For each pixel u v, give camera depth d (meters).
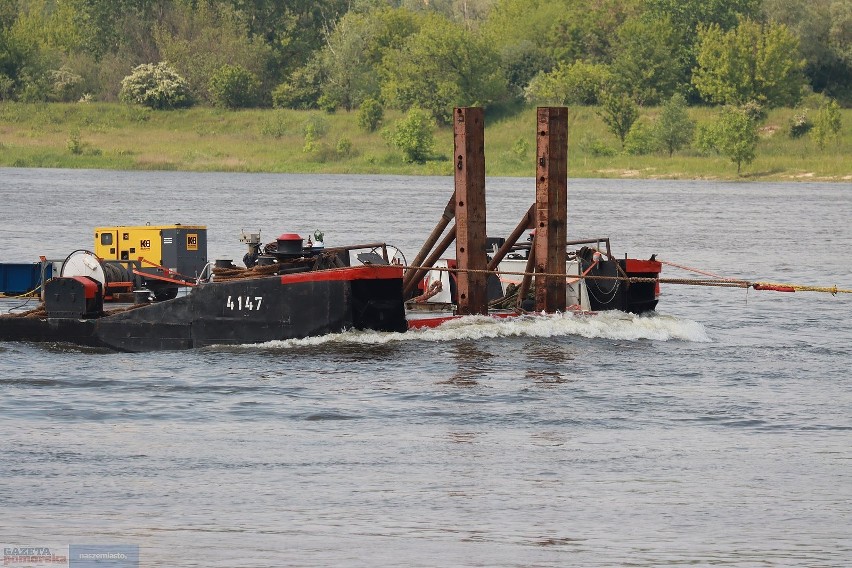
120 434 67.81
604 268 104.06
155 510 54.25
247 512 54.09
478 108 97.56
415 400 76.12
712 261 174.62
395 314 93.12
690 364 88.81
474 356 89.06
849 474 60.56
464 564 47.62
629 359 90.00
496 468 61.22
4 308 115.38
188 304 92.94
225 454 63.56
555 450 64.81
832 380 84.00
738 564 47.81
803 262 173.62
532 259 101.38
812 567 47.72
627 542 50.41
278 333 91.69
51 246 174.50
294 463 61.91
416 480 59.06
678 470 61.19
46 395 77.75
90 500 55.62
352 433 68.25
